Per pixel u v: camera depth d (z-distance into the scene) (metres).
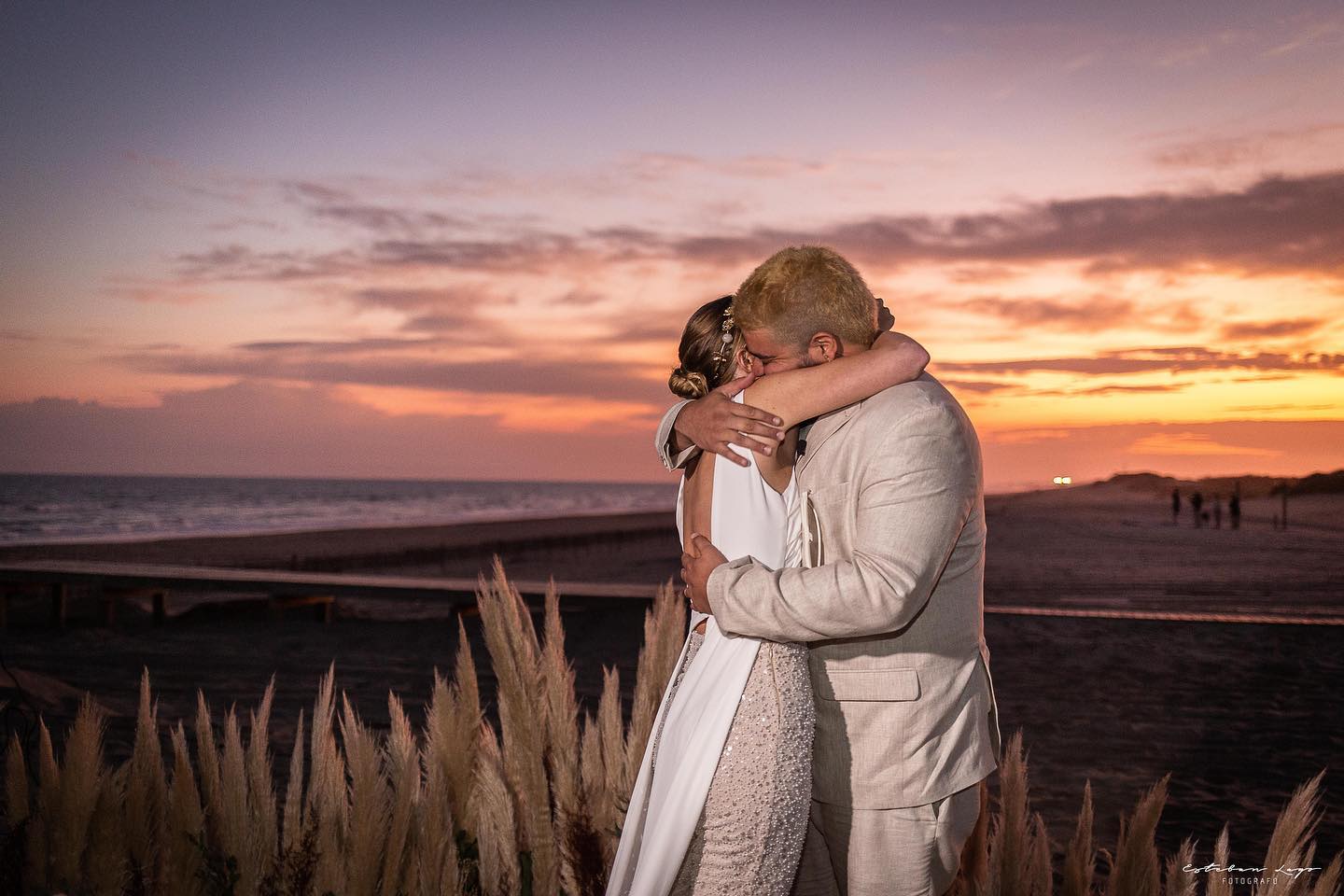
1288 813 1.38
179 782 1.70
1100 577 18.94
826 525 1.59
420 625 9.88
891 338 1.62
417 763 1.80
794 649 1.56
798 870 1.69
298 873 1.66
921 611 1.58
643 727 1.90
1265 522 55.62
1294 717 5.89
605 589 10.08
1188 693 6.52
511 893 1.75
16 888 1.65
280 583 10.09
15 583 10.34
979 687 1.64
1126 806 4.17
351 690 6.50
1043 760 4.94
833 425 1.60
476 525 55.94
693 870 1.50
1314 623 9.14
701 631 1.68
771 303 1.59
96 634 9.30
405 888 1.69
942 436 1.50
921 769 1.54
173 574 10.43
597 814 1.84
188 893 1.65
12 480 198.50
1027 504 111.62
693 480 1.67
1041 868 1.70
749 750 1.49
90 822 1.66
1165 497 146.62
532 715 1.84
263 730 1.79
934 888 1.58
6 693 5.20
